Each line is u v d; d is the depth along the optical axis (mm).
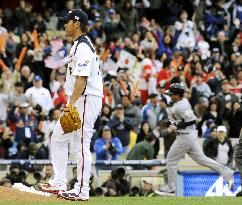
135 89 84375
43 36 88188
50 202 38531
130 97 82438
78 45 39656
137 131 78188
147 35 94500
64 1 101750
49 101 79188
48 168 62250
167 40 97688
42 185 41312
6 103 77562
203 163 57188
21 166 62938
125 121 76125
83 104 40188
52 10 98500
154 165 66375
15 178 60281
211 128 78375
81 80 39312
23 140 71312
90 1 101312
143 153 69812
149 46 93938
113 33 95812
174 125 56250
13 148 71062
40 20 93438
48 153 71625
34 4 102062
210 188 58906
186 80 89188
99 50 89750
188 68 90000
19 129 71750
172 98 56000
